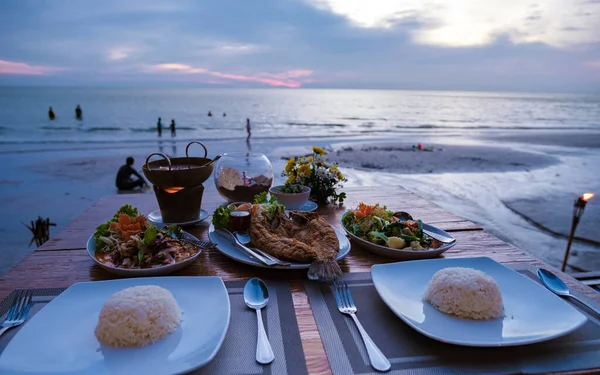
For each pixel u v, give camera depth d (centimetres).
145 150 1460
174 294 92
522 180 921
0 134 2016
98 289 93
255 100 8019
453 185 852
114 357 70
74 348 72
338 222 171
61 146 1538
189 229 157
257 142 1788
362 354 76
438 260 112
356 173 984
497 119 3800
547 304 89
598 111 5678
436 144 1725
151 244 118
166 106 5206
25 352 70
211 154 1415
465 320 84
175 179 147
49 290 102
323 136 2138
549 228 554
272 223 138
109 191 837
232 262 124
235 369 71
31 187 851
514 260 128
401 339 81
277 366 72
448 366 72
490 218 601
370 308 94
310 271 106
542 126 3094
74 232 154
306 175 204
